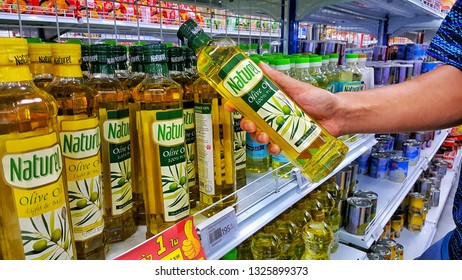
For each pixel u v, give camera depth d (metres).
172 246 0.62
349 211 1.70
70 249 0.52
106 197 0.68
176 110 0.65
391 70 2.51
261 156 1.08
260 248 1.09
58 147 0.49
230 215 0.75
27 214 0.45
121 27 1.63
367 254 1.86
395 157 2.24
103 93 0.64
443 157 3.76
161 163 0.66
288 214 1.26
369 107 0.79
